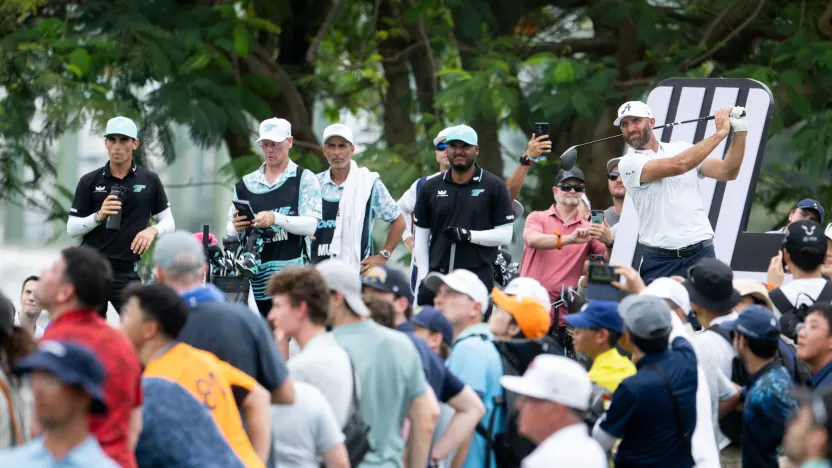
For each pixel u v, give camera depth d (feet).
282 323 61.57
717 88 114.42
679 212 95.09
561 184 107.65
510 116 156.76
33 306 98.02
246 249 97.09
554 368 49.24
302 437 58.85
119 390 48.29
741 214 109.60
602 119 157.17
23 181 158.61
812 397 45.78
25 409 61.87
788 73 144.36
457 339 72.28
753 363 75.41
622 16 155.12
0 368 61.05
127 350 49.55
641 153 95.76
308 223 99.30
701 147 92.17
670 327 66.74
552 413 48.98
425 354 65.26
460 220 100.48
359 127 201.67
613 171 117.19
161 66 147.64
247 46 151.12
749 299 83.46
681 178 95.35
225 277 96.22
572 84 147.54
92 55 147.13
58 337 49.42
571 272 106.52
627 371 72.79
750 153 110.42
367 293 69.56
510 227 100.68
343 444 59.88
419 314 72.43
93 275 51.88
